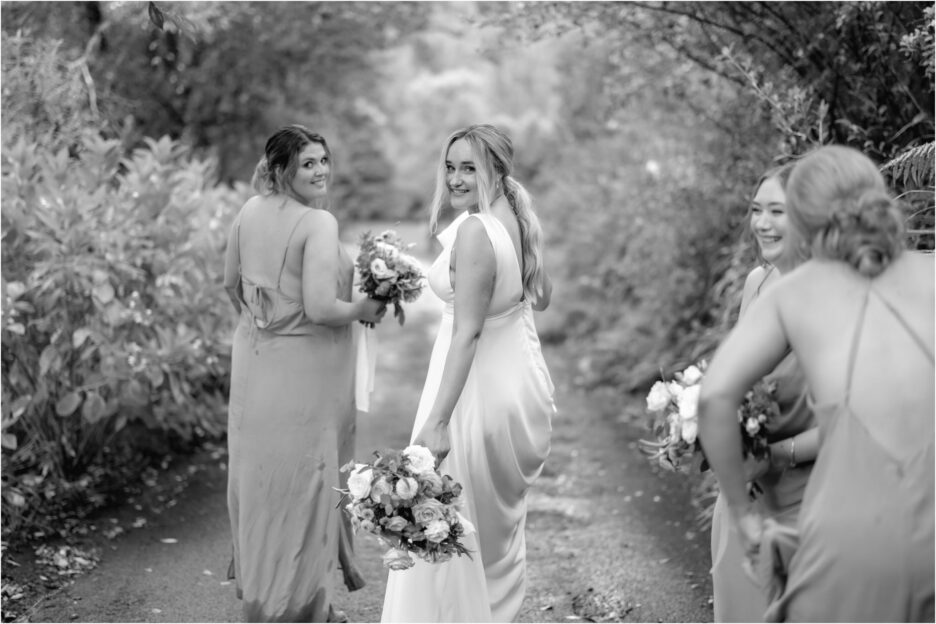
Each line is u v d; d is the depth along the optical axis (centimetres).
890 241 224
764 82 500
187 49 800
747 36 485
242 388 357
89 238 483
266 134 892
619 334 829
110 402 496
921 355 221
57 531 457
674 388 275
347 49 920
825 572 221
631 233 835
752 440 246
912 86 427
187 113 842
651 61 679
